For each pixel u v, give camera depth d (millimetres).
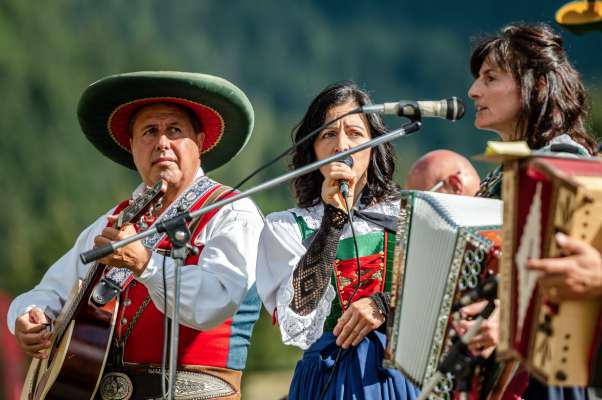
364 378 10258
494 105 10047
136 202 10734
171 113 11992
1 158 97562
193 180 11914
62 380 11164
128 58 121375
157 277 10836
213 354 11281
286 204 59094
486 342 8844
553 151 9266
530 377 9453
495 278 8672
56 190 97000
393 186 11320
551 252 7898
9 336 17578
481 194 9984
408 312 9273
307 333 10328
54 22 113625
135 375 11219
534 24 10266
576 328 7953
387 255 10664
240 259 11250
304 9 164000
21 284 27984
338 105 11227
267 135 131750
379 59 163250
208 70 147000
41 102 103938
